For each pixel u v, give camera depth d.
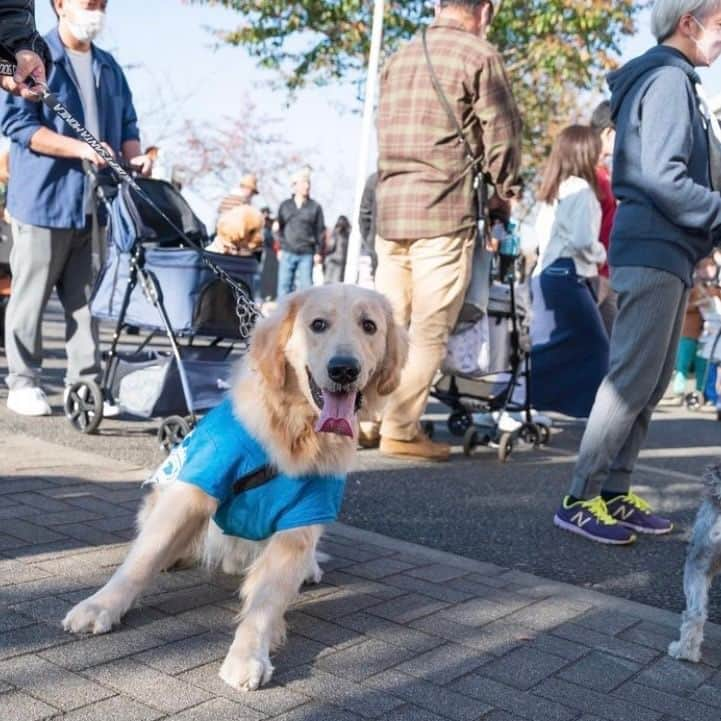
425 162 5.35
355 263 9.77
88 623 2.63
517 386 6.55
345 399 2.87
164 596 3.02
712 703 2.57
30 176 5.51
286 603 2.71
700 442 7.51
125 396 5.24
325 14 14.07
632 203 3.99
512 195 5.41
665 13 4.04
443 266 5.38
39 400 5.87
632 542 4.13
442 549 3.88
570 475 5.58
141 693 2.32
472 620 3.04
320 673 2.54
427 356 5.48
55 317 13.79
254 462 2.85
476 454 6.12
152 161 5.94
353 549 3.72
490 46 5.34
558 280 6.35
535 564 3.77
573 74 14.63
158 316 5.18
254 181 11.32
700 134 3.99
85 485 4.20
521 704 2.46
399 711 2.36
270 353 2.95
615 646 2.91
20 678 2.33
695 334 10.69
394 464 5.48
